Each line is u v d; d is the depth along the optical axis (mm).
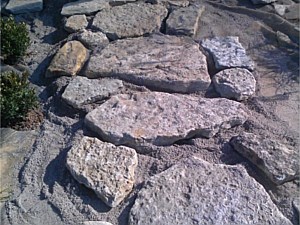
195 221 3311
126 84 4410
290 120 4129
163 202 3420
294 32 5051
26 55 5023
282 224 3299
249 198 3439
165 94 4242
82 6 5449
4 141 4020
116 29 5078
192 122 3947
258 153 3709
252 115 4164
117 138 3830
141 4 5465
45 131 4082
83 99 4215
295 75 4609
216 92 4367
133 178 3600
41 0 5750
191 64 4539
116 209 3443
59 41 5207
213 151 3865
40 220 3406
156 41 4906
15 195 3590
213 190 3486
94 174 3564
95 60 4652
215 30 5133
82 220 3383
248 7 5434
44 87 4598
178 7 5426
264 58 4809
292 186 3592
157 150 3840
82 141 3834
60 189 3588
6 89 4117
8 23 4898
